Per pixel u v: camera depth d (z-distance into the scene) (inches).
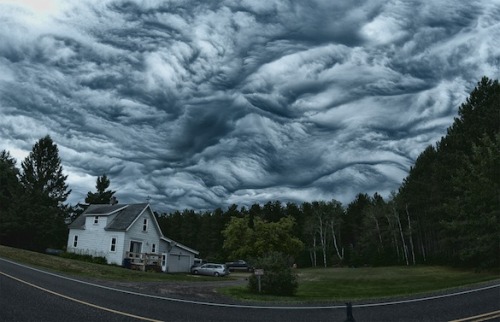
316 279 1487.5
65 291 607.8
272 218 4601.4
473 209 1539.1
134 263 1718.8
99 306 490.0
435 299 633.6
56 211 2679.6
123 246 1785.2
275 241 1654.8
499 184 1462.8
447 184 2017.7
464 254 1621.6
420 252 2906.0
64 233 2733.8
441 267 2003.0
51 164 2918.3
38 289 604.7
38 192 2546.8
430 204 2329.0
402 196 2792.8
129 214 1889.8
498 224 1459.2
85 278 875.4
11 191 2506.2
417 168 2679.6
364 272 1875.0
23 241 2374.5
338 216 3961.6
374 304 597.9
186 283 1058.7
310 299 733.9
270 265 879.7
